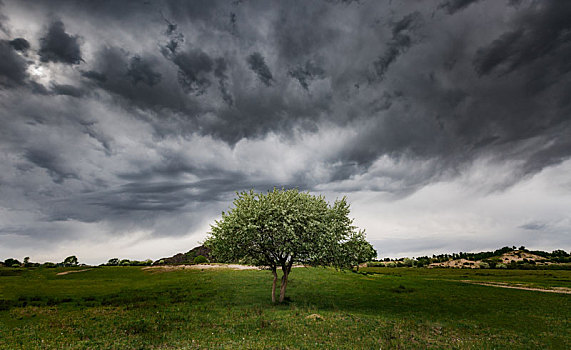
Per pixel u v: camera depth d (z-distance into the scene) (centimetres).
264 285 5456
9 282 6675
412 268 15325
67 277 7738
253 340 2166
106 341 2167
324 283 5781
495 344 2269
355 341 2220
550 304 4091
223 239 3775
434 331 2617
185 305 3766
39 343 2153
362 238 4034
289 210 3766
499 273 11131
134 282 6619
